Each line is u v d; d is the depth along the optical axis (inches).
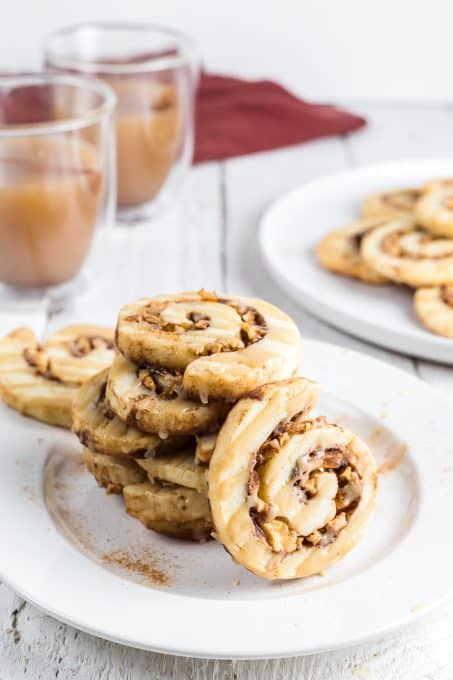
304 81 47.4
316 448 25.0
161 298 27.1
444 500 26.4
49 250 33.4
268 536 24.6
